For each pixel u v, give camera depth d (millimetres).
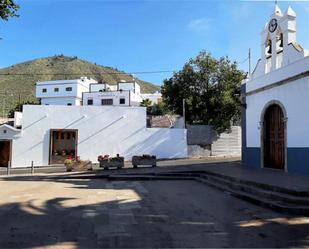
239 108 31469
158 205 10031
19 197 11352
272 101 17188
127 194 12070
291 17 16141
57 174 19641
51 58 151500
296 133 15117
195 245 6273
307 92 14344
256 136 18938
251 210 9250
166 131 29719
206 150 30734
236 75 32375
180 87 33219
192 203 10336
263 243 6379
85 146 29203
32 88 105500
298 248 6094
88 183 15633
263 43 18484
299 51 15008
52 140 29234
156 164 22828
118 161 21531
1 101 85500
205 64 32375
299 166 14891
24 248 6086
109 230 7258
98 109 29484
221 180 13984
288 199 9469
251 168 17656
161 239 6637
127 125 29500
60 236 6824
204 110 32000
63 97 65312
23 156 28922
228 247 6152
